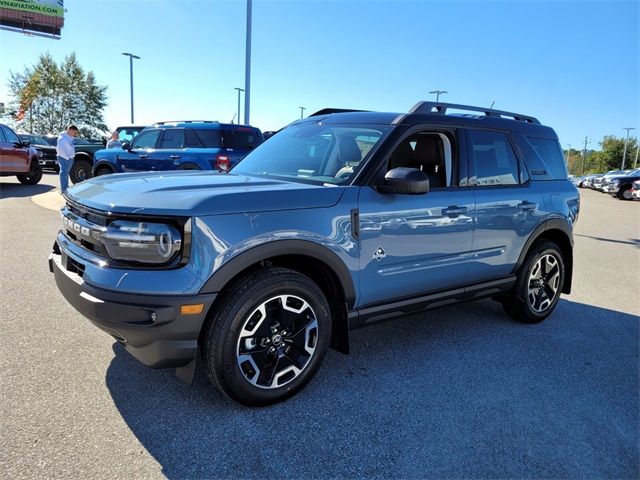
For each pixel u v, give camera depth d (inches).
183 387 120.3
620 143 3782.0
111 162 463.2
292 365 116.3
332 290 124.2
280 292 109.9
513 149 169.3
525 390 129.6
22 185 599.5
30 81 1683.1
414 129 138.3
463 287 155.3
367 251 124.0
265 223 106.1
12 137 568.7
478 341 163.2
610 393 130.4
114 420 105.7
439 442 104.3
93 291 98.5
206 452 97.0
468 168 151.7
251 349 109.3
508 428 110.9
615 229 504.7
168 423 105.7
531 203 169.5
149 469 91.0
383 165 128.7
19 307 168.7
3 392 114.0
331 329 124.0
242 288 105.0
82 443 97.2
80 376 123.3
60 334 147.9
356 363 141.4
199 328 99.9
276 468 93.7
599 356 155.3
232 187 113.4
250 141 437.7
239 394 108.3
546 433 109.8
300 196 113.0
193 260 98.0
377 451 100.2
